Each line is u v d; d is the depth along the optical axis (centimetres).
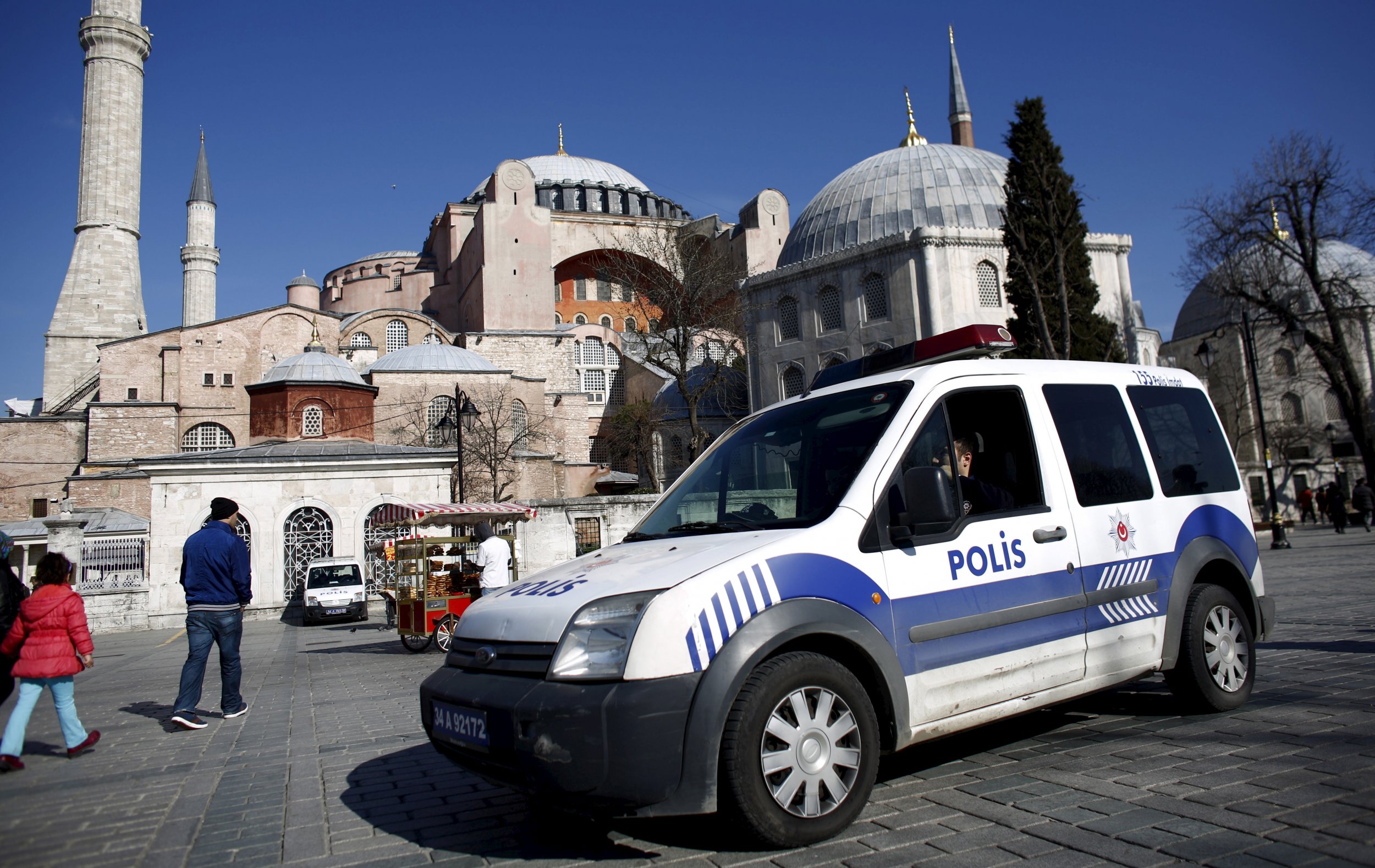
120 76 6256
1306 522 4962
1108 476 499
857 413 451
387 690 952
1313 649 758
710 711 327
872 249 4409
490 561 1255
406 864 358
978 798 395
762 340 4953
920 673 388
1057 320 3045
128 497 4725
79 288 6062
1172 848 318
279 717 793
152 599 2650
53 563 643
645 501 2648
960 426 453
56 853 388
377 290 7462
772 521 415
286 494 2811
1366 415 2980
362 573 2623
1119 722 532
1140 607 488
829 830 350
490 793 469
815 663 356
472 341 6000
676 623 332
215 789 511
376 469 2911
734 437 516
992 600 419
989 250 4322
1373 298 5675
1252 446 5931
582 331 6481
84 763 612
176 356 5409
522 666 352
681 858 344
